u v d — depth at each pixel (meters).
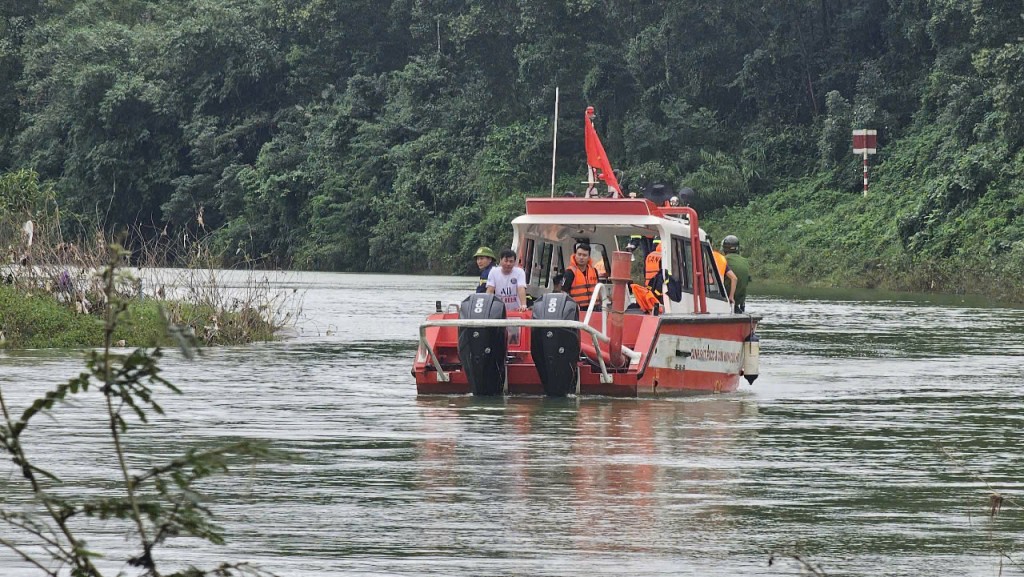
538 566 16.33
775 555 16.98
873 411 32.16
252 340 54.06
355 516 19.17
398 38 170.12
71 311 50.59
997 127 118.06
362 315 70.06
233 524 18.62
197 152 164.38
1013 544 17.77
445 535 17.98
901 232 115.88
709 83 145.75
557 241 37.91
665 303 34.62
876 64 139.50
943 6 128.25
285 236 159.75
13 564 16.48
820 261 121.69
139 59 173.75
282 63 168.62
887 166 130.38
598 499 20.47
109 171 166.12
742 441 26.78
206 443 25.89
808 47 144.88
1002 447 26.30
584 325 31.86
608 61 145.25
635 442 26.42
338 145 159.12
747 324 37.78
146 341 48.03
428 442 26.23
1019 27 114.19
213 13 168.25
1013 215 111.25
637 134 141.62
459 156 153.38
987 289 100.31
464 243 143.88
